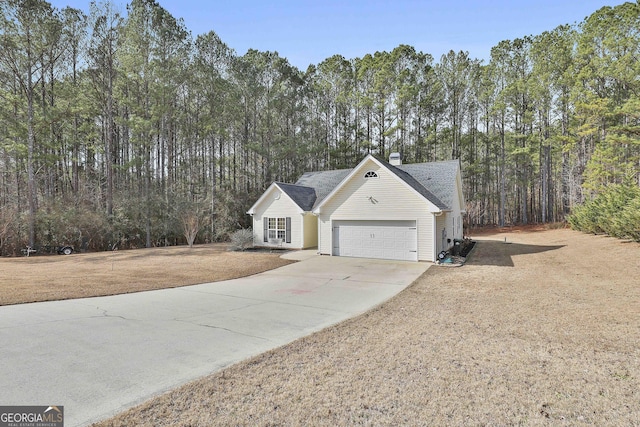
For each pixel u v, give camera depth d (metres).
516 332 5.75
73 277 12.05
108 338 5.74
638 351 4.86
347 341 5.45
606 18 27.53
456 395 3.71
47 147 24.03
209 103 30.48
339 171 26.05
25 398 3.73
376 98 38.16
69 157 26.52
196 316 7.20
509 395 3.70
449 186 18.70
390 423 3.20
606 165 26.38
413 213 15.95
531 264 13.66
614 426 3.14
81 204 24.88
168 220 26.84
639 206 15.15
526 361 4.57
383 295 9.19
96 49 24.98
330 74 41.53
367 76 39.56
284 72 35.53
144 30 25.25
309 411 3.41
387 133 36.00
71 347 5.30
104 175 30.19
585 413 3.35
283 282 11.25
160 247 24.83
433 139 36.22
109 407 3.53
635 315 6.48
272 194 22.50
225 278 12.06
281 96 35.59
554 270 11.98
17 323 6.61
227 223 30.28
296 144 34.97
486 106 37.47
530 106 34.09
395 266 14.42
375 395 3.72
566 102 31.58
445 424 3.19
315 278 11.95
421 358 4.71
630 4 26.45
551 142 32.84
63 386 4.01
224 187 33.06
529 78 33.72
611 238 18.41
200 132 30.47
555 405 3.49
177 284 10.90
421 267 14.05
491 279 10.85
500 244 22.31
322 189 24.12
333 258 17.16
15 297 8.80
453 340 5.40
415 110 37.69
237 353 5.07
